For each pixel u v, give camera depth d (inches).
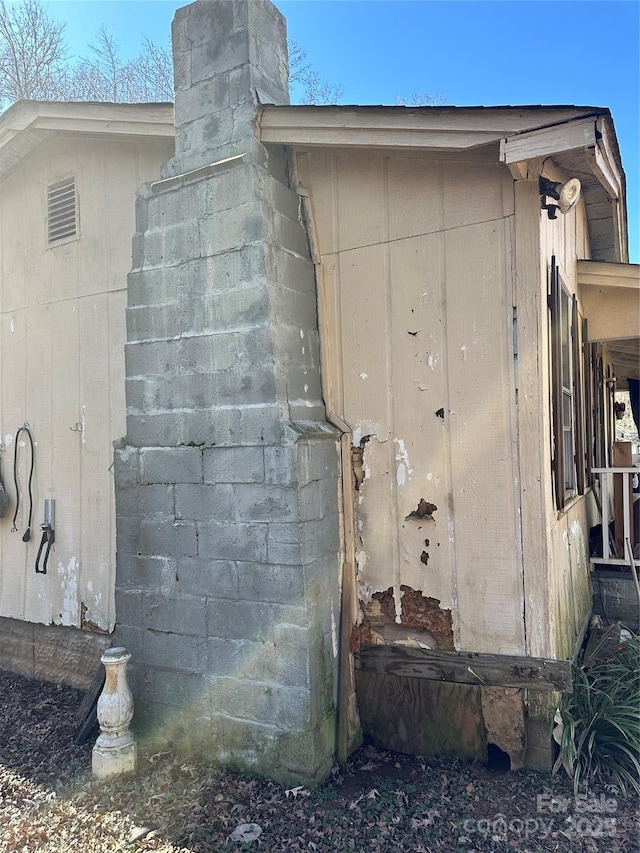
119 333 175.2
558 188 119.3
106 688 130.6
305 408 134.3
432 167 130.9
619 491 202.5
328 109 126.1
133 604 143.6
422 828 104.8
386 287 135.9
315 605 124.3
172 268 141.3
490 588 125.1
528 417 121.0
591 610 196.9
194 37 146.0
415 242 132.6
